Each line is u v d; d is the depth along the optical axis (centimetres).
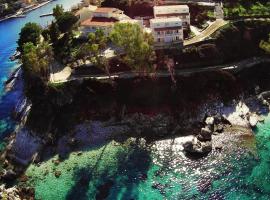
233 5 19750
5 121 17125
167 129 15438
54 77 17188
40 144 15262
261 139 14562
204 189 12762
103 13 19550
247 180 12938
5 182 13912
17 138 15700
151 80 16512
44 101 16350
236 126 15225
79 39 19175
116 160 14300
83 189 13238
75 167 14150
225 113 15825
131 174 13650
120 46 16600
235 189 12662
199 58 17250
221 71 16762
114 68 17150
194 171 13525
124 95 16350
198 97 16288
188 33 18225
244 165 13538
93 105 16188
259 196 12312
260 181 12862
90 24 18950
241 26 18112
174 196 12600
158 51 17325
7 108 18038
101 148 14875
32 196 13150
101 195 12925
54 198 13000
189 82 16550
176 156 14225
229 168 13475
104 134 15425
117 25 15850
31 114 16188
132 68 16750
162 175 13500
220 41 17600
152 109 16125
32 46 17712
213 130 15125
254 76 17088
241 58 17762
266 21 18225
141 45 15688
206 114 15800
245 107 16000
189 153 14238
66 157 14638
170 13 18800
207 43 17488
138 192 12888
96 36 17912
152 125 15625
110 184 13325
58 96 16350
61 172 14000
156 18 18412
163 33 17525
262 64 17375
